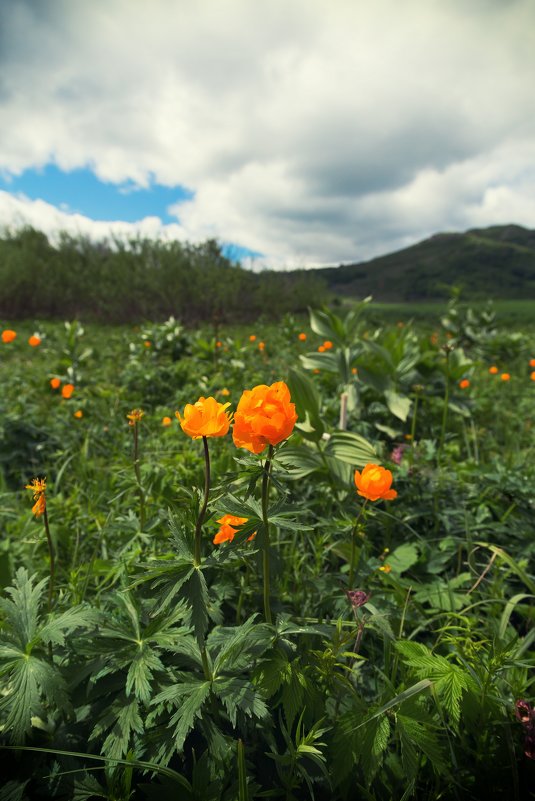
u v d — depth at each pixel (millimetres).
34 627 1063
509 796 1087
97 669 1047
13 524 2172
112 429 3734
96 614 1081
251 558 1447
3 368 6219
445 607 1677
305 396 2432
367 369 3924
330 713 1188
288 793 1007
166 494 2023
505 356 8477
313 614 1576
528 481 2424
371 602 1566
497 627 1508
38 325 11359
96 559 1735
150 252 15758
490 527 2096
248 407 905
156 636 1119
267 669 1051
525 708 1046
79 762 1043
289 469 967
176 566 957
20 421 3373
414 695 1052
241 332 12242
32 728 1075
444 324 9305
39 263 14961
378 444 2986
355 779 1104
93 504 2320
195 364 6238
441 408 4230
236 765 1035
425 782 1117
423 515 2279
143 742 1022
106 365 6695
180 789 957
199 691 1008
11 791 937
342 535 1854
